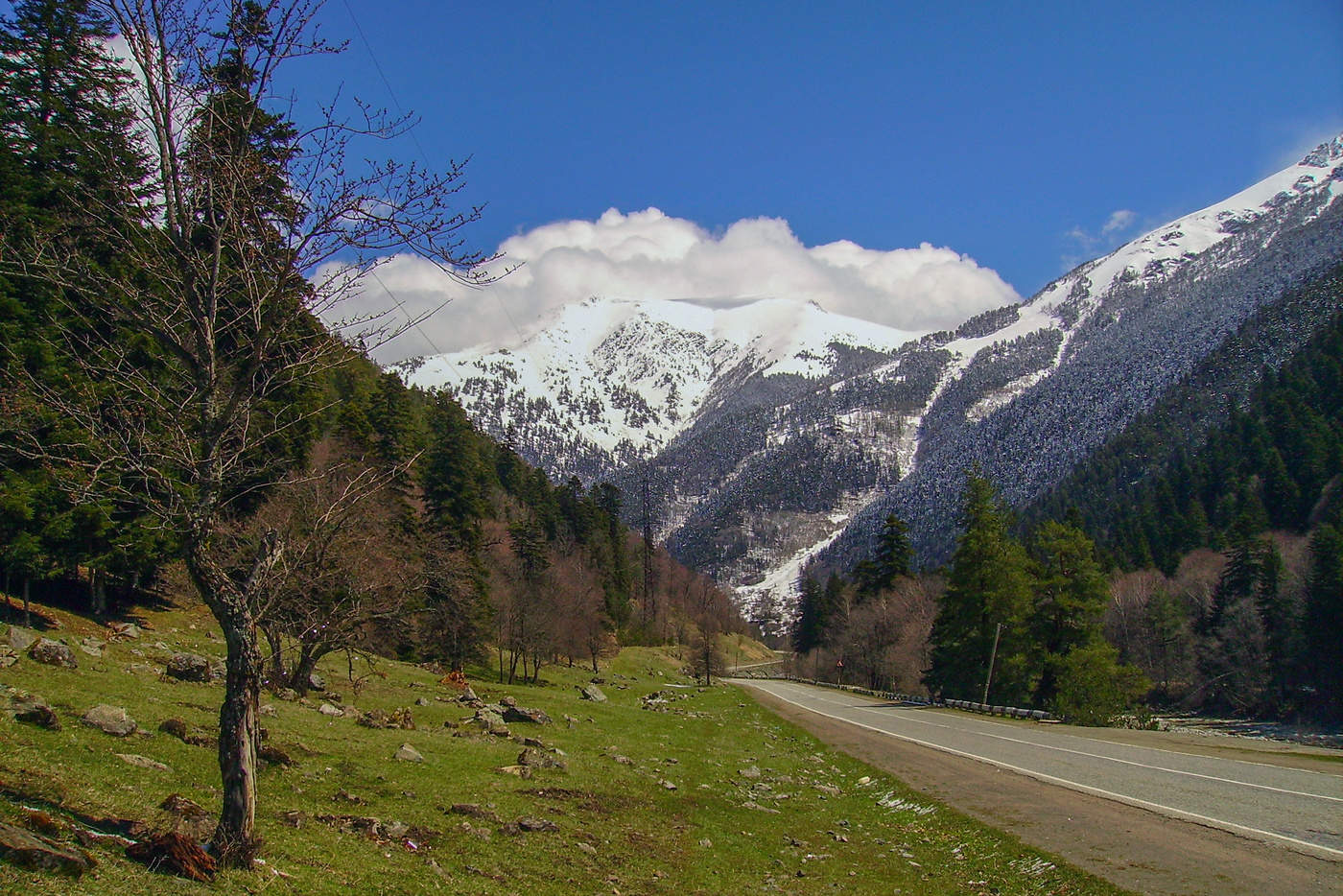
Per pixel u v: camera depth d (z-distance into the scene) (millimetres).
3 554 23625
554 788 17719
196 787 12211
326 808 12961
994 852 15336
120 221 8742
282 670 22875
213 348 8523
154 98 8352
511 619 57594
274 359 8797
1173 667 70688
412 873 10336
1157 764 23500
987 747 29562
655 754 26000
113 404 8695
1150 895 11766
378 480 10180
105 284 8664
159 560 31312
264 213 8555
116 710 14203
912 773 24781
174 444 8383
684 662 110562
